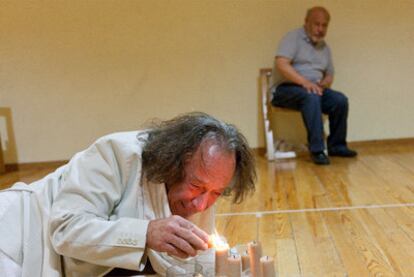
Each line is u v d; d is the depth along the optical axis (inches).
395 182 105.1
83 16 154.3
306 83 134.7
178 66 155.3
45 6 154.3
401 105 152.6
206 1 151.0
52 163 162.4
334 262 63.7
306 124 134.9
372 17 148.4
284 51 139.5
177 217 36.3
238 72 154.1
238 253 42.2
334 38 150.4
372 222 79.4
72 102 159.2
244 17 151.0
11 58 157.5
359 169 121.3
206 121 37.6
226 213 90.6
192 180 36.1
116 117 159.3
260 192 104.9
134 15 153.3
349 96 153.2
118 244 35.2
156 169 36.9
